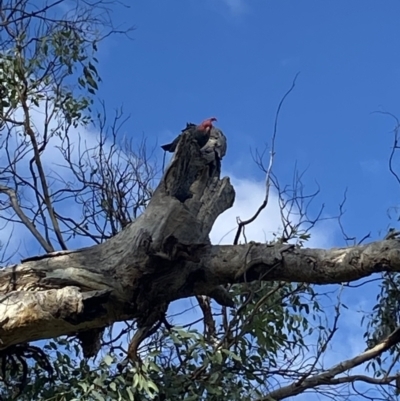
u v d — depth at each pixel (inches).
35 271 211.0
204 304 269.9
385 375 267.9
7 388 237.5
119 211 305.0
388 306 286.5
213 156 231.9
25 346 227.6
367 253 202.7
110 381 223.0
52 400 223.9
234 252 216.1
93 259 213.6
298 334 268.5
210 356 233.5
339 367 257.4
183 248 211.0
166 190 222.1
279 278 214.7
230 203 234.7
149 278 211.9
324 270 207.9
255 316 258.8
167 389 230.1
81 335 222.1
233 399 236.8
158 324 225.5
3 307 201.5
